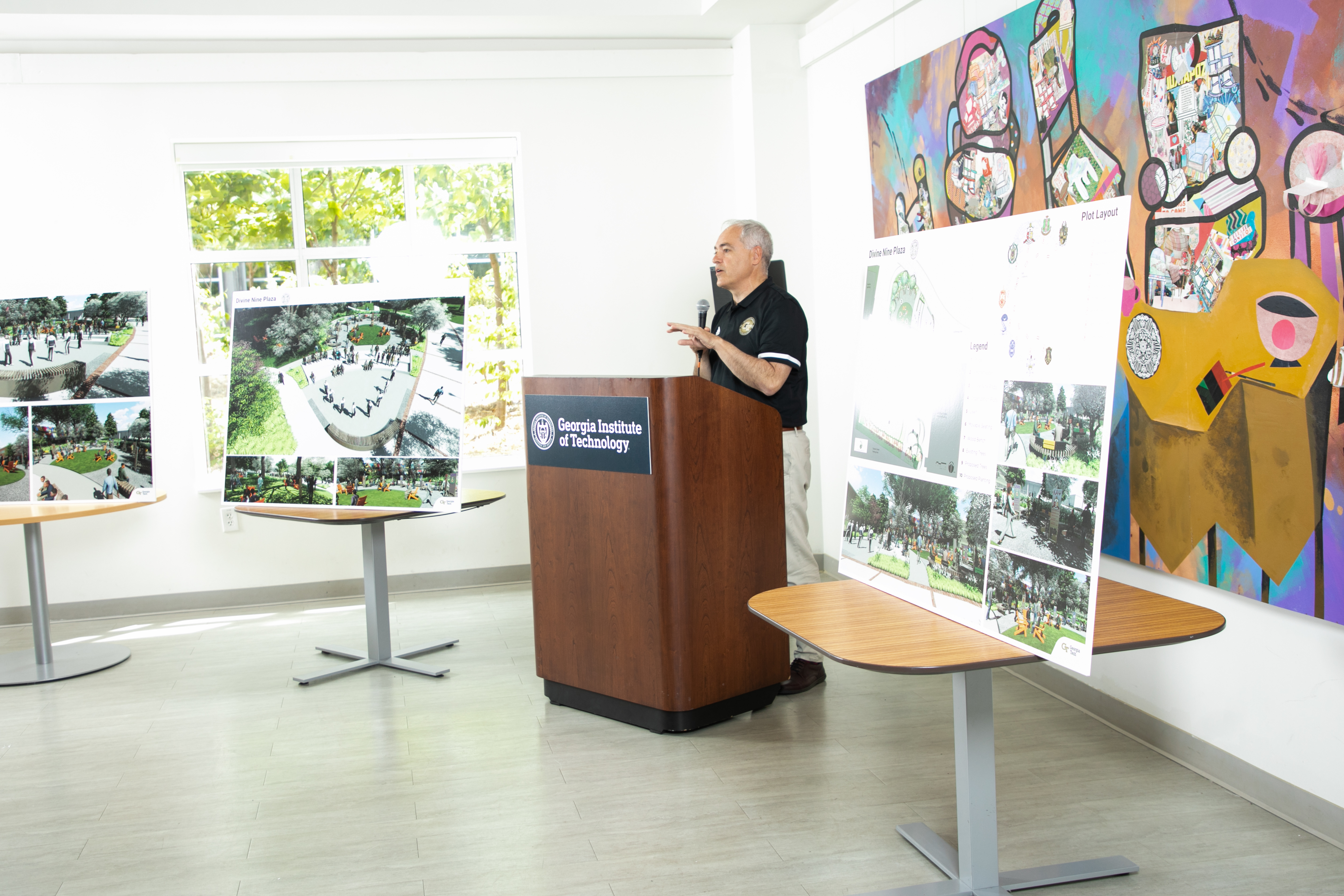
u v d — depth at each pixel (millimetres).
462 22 5164
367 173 5570
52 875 2486
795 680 3695
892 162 4391
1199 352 2666
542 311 5648
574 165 5629
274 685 3977
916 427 2332
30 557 4191
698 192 5762
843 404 5203
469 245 5699
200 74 5164
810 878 2354
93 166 5121
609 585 3389
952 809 2697
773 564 3471
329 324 4125
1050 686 3594
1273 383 2428
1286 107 2346
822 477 5566
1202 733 2873
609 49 5605
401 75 5363
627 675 3373
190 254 5383
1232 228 2529
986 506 2066
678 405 3182
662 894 2307
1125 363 2973
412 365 3990
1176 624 2018
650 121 5688
